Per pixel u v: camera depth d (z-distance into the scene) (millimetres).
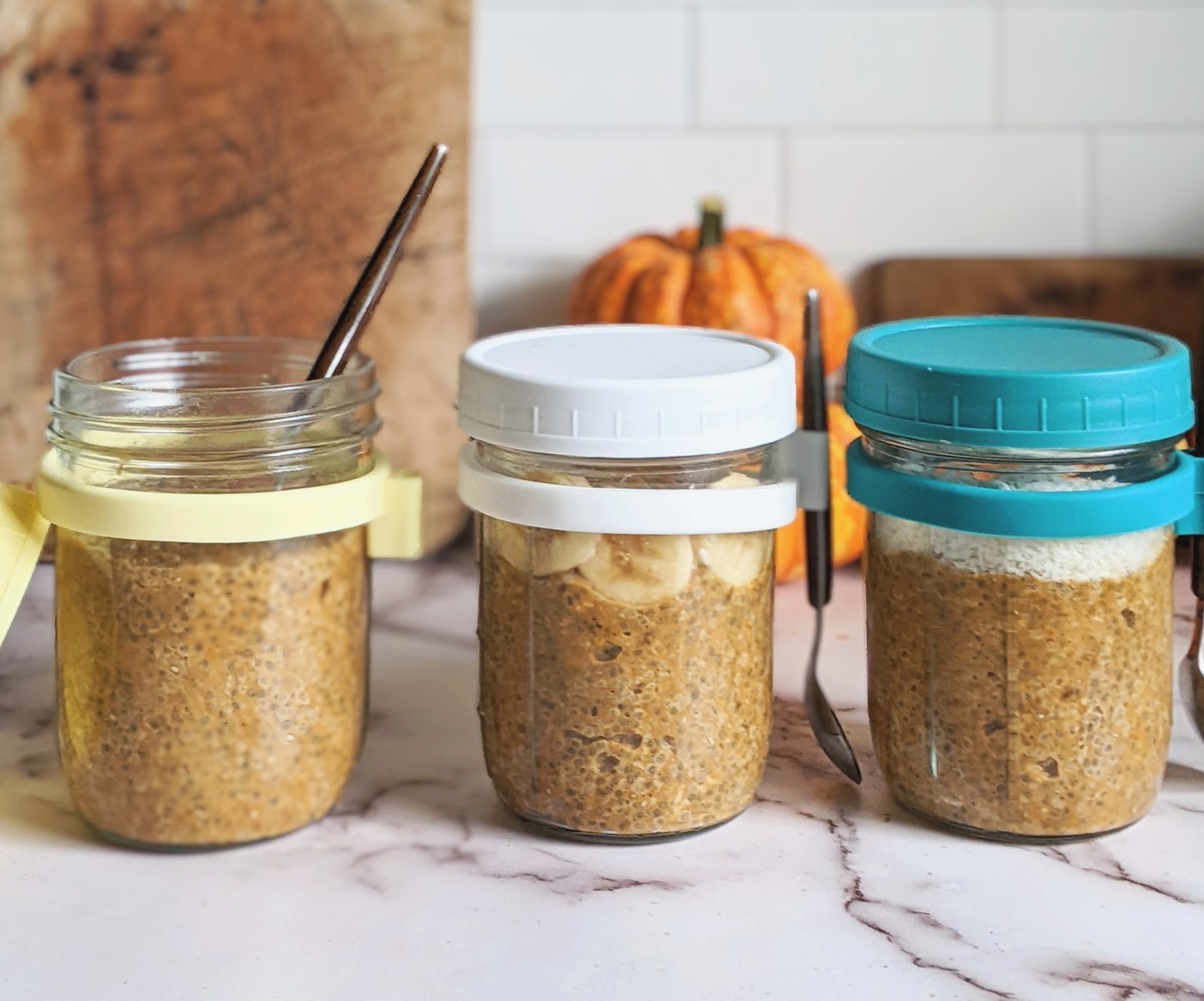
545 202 1029
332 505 539
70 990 468
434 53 894
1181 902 515
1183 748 640
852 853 552
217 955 487
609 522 512
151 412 531
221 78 903
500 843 562
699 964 479
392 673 735
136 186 910
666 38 1005
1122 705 533
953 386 504
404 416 911
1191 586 606
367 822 581
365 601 586
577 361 542
